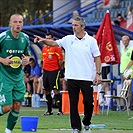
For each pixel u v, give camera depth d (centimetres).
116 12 7112
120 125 3716
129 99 5178
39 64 6500
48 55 4597
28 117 2953
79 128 3053
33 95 5816
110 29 4866
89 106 3062
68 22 6750
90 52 3058
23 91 2759
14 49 2702
